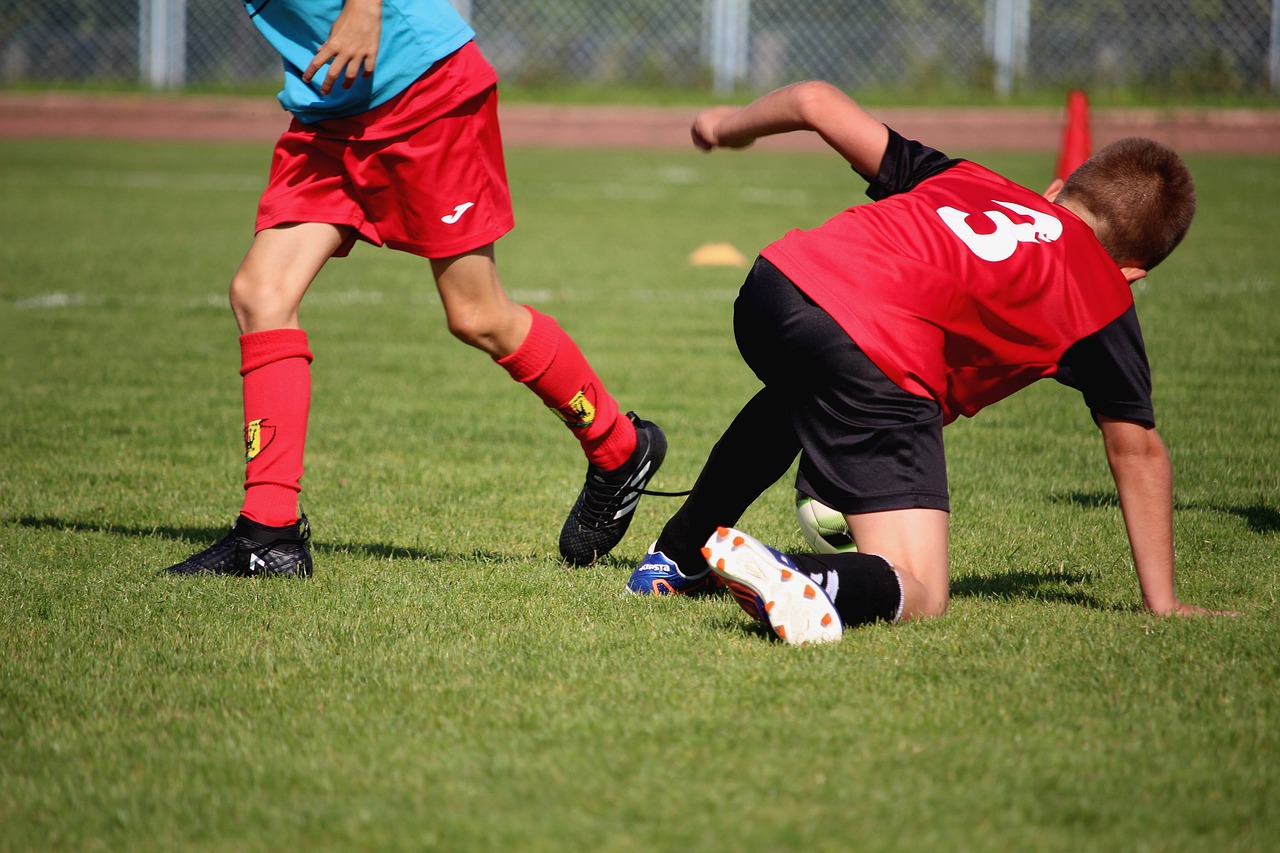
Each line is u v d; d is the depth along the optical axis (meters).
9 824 6.45
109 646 9.13
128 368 22.11
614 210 49.09
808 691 8.10
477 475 15.69
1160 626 9.54
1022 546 12.43
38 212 45.06
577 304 29.77
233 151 70.56
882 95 74.44
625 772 6.94
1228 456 16.16
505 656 8.91
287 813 6.50
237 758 7.19
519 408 19.91
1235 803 6.61
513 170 63.69
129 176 57.59
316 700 8.07
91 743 7.40
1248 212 44.47
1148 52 71.75
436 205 10.63
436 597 10.46
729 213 48.38
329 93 10.38
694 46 77.94
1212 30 70.69
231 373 21.95
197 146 73.25
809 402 9.64
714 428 18.41
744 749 7.23
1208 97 71.06
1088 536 12.80
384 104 10.38
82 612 9.90
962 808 6.53
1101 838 6.25
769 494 14.77
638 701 7.98
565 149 75.62
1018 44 73.12
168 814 6.52
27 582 10.71
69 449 16.50
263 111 78.25
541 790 6.73
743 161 71.06
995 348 9.64
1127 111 68.38
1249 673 8.48
